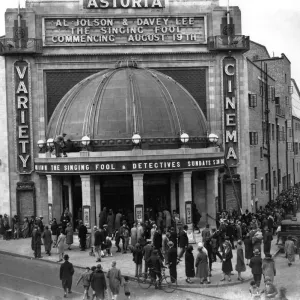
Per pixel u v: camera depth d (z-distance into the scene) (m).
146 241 34.59
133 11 48.06
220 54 48.53
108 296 25.77
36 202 47.16
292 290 26.11
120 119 42.16
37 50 46.69
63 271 25.97
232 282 27.84
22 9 46.91
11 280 29.48
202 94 48.72
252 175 51.59
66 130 43.44
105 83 44.09
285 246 32.38
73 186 43.53
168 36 48.19
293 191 65.75
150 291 26.83
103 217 39.09
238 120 48.62
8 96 47.00
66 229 37.62
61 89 47.69
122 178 42.41
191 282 27.97
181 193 41.41
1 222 44.88
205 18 48.25
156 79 45.00
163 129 42.41
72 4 47.81
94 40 47.59
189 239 38.28
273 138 64.19
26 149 47.03
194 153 41.16
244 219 41.91
